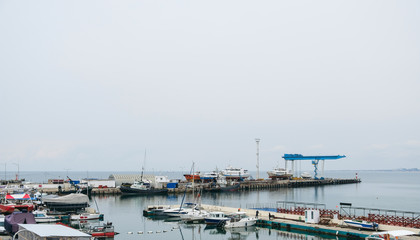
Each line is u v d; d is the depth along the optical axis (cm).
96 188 14250
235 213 7869
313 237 6425
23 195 8238
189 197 13988
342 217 6869
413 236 5488
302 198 14538
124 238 6388
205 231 7138
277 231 7031
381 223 6334
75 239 3553
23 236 3994
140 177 16112
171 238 6519
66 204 8600
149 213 8894
